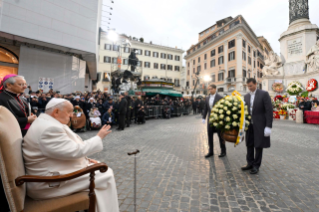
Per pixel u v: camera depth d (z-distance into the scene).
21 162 1.44
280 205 2.25
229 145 5.50
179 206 2.26
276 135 6.73
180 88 46.72
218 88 37.19
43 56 9.12
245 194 2.54
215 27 43.19
